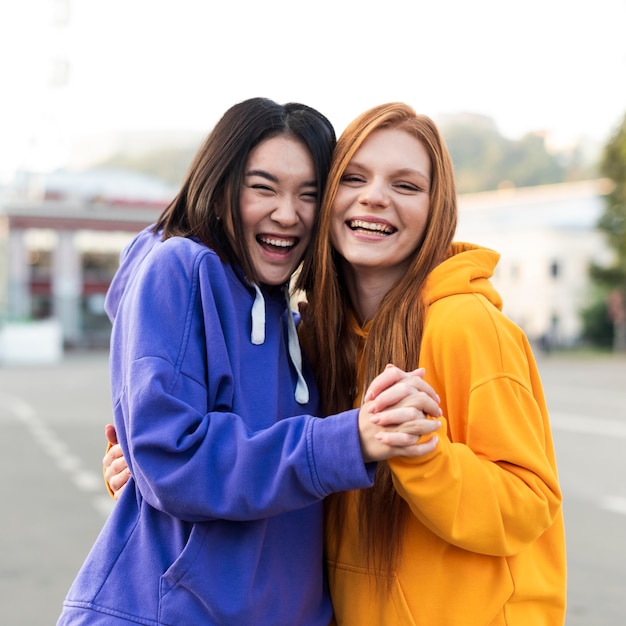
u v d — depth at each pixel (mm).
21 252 36594
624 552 5547
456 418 1595
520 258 42781
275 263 1734
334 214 1730
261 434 1458
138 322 1529
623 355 34844
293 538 1627
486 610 1571
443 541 1599
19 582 4922
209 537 1513
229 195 1663
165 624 1490
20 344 29719
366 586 1668
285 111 1712
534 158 99812
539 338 35812
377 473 1636
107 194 39812
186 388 1502
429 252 1689
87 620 1527
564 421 12391
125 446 1593
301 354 1827
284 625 1580
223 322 1588
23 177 39500
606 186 34969
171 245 1594
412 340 1646
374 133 1696
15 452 9344
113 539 1592
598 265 36750
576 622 4367
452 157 1753
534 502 1516
